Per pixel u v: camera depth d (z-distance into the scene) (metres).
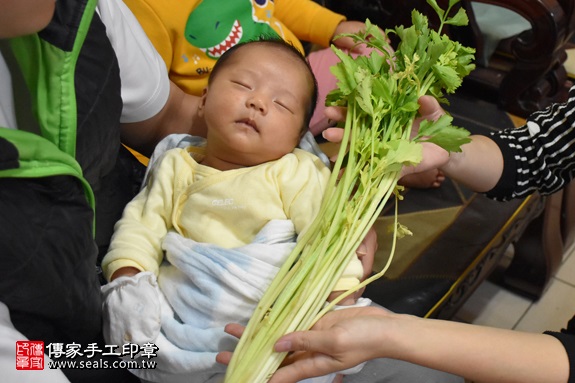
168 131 1.21
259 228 0.97
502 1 1.72
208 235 0.97
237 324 0.84
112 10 1.02
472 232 1.45
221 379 0.89
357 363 0.78
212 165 1.05
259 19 1.46
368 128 0.93
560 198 1.78
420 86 0.99
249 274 0.90
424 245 1.42
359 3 2.10
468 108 1.80
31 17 0.68
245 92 0.99
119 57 1.03
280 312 0.80
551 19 1.62
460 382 1.12
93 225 0.80
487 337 0.81
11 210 0.68
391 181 0.90
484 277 1.51
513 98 1.77
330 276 0.83
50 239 0.71
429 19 1.85
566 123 1.13
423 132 0.94
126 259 0.93
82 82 0.82
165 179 1.03
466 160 1.13
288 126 1.00
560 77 1.85
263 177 0.97
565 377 0.80
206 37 1.36
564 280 2.04
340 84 0.93
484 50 1.95
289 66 1.02
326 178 1.00
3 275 0.68
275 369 0.78
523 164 1.17
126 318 0.87
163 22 1.29
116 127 0.90
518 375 0.80
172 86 1.21
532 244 1.85
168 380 0.92
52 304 0.74
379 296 1.31
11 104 0.78
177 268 0.95
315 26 1.66
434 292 1.33
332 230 0.83
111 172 1.04
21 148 0.66
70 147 0.77
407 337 0.78
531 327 1.89
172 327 0.91
